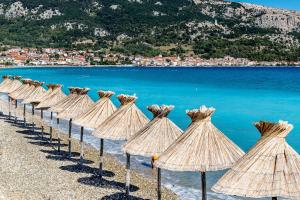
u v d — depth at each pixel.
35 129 33.50
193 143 12.46
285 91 67.94
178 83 90.62
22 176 19.67
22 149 25.67
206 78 109.94
